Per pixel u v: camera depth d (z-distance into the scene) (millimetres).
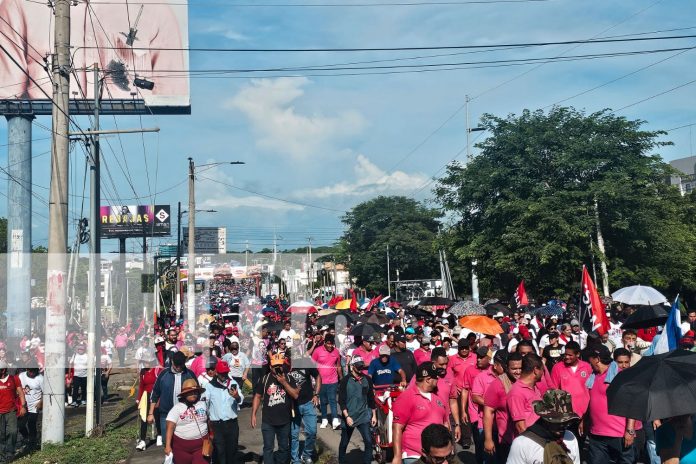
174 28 50656
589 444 8539
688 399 5656
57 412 14070
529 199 29422
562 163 28953
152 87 46656
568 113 31047
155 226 74938
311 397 11219
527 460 5137
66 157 14539
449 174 32844
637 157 30016
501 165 31016
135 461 12523
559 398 5129
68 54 14719
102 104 49719
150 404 13617
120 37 50125
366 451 10594
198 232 70500
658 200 30172
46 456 13164
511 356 7836
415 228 73250
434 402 7285
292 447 11078
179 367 12008
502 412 7930
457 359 11125
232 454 10617
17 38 46812
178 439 9008
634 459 8805
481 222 32219
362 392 10625
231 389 10617
